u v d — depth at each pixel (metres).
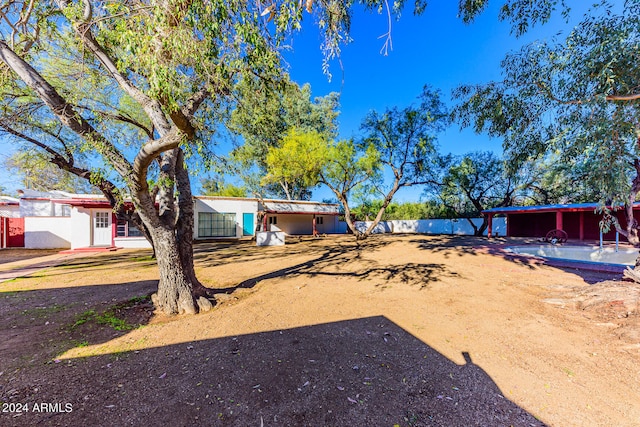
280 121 13.20
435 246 12.60
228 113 5.66
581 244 12.64
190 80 3.73
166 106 3.01
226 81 3.56
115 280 6.48
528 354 2.94
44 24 4.35
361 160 13.35
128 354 2.93
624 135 4.00
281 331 3.55
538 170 16.66
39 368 2.63
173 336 3.39
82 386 2.33
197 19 2.60
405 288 5.64
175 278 4.34
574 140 4.38
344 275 6.93
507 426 1.89
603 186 4.23
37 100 5.50
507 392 2.29
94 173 4.14
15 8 4.25
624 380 2.45
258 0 2.80
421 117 13.41
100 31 3.79
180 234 4.74
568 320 3.86
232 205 17.94
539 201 18.30
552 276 6.46
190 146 3.61
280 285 5.95
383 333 3.48
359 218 28.59
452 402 2.15
